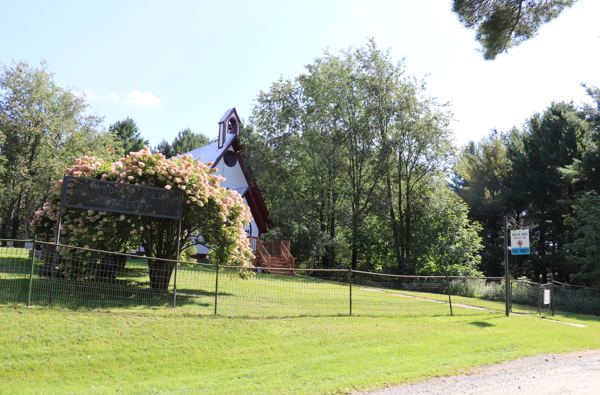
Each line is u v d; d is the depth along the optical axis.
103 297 12.20
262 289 17.36
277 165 35.34
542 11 13.29
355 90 34.78
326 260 35.66
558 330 14.08
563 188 36.47
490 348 10.97
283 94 35.97
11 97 36.00
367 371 8.57
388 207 33.59
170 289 14.89
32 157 37.19
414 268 32.47
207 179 14.93
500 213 42.12
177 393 7.16
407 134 33.22
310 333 11.23
